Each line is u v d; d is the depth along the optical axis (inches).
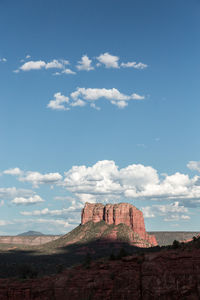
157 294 2854.3
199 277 2741.1
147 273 2965.1
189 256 2866.6
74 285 3326.8
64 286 3366.1
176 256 2913.4
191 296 2721.5
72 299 3280.0
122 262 3262.8
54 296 3383.4
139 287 2987.2
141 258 3129.9
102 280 3203.7
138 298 2965.1
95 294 3184.1
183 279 2790.4
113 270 3223.4
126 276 3088.1
